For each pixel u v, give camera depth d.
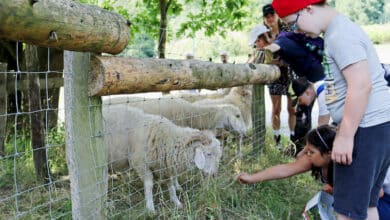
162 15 6.54
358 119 2.09
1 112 4.61
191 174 3.71
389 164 2.39
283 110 10.39
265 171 2.87
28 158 4.43
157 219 3.13
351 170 2.22
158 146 3.53
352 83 2.08
